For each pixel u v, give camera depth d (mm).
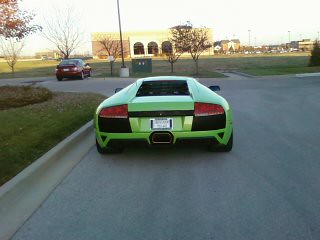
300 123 8789
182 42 30047
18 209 4180
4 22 13531
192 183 4852
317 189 4535
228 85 19500
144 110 5512
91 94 14977
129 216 3916
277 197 4312
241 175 5109
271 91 16078
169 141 5574
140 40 100938
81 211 4078
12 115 9375
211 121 5586
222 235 3463
